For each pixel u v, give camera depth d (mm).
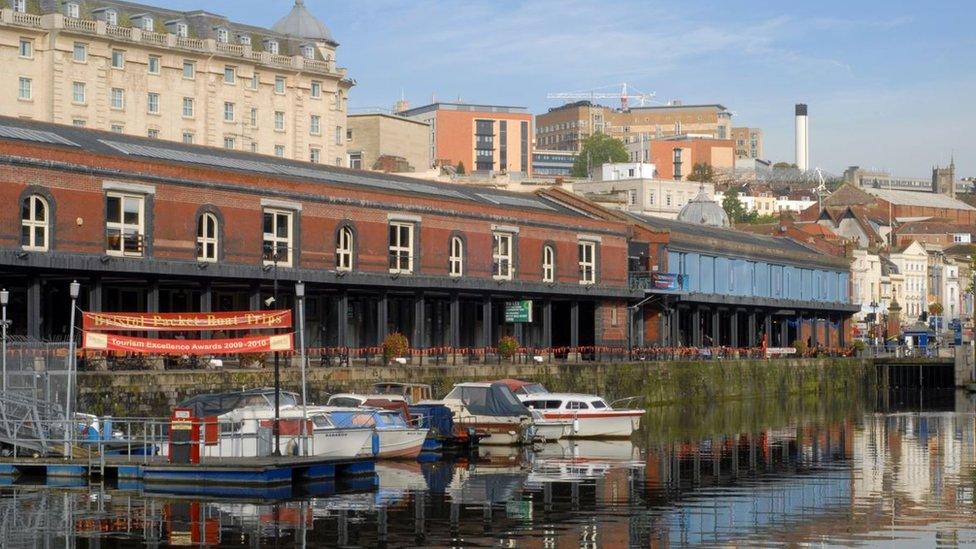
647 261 100812
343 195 72938
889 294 180000
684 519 39531
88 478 45844
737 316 117312
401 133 176625
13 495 42281
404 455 55344
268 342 46562
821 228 163750
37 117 119875
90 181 60219
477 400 63469
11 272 58906
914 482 48750
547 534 36781
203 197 65312
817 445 63812
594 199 128500
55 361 50219
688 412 87625
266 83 141000
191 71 133250
